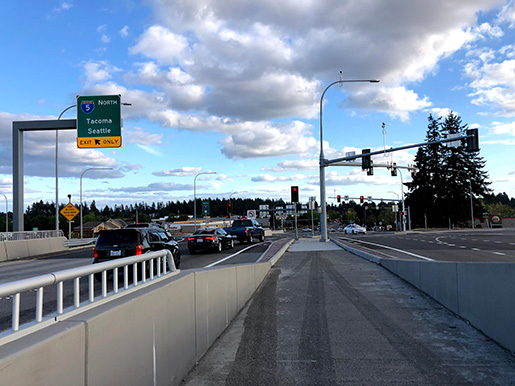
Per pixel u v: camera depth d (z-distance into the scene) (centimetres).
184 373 514
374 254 1853
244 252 2464
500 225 7656
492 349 596
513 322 567
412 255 2017
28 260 2359
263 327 766
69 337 276
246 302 991
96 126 2611
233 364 568
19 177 2677
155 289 432
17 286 255
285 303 977
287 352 620
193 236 2459
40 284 281
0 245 2333
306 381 507
